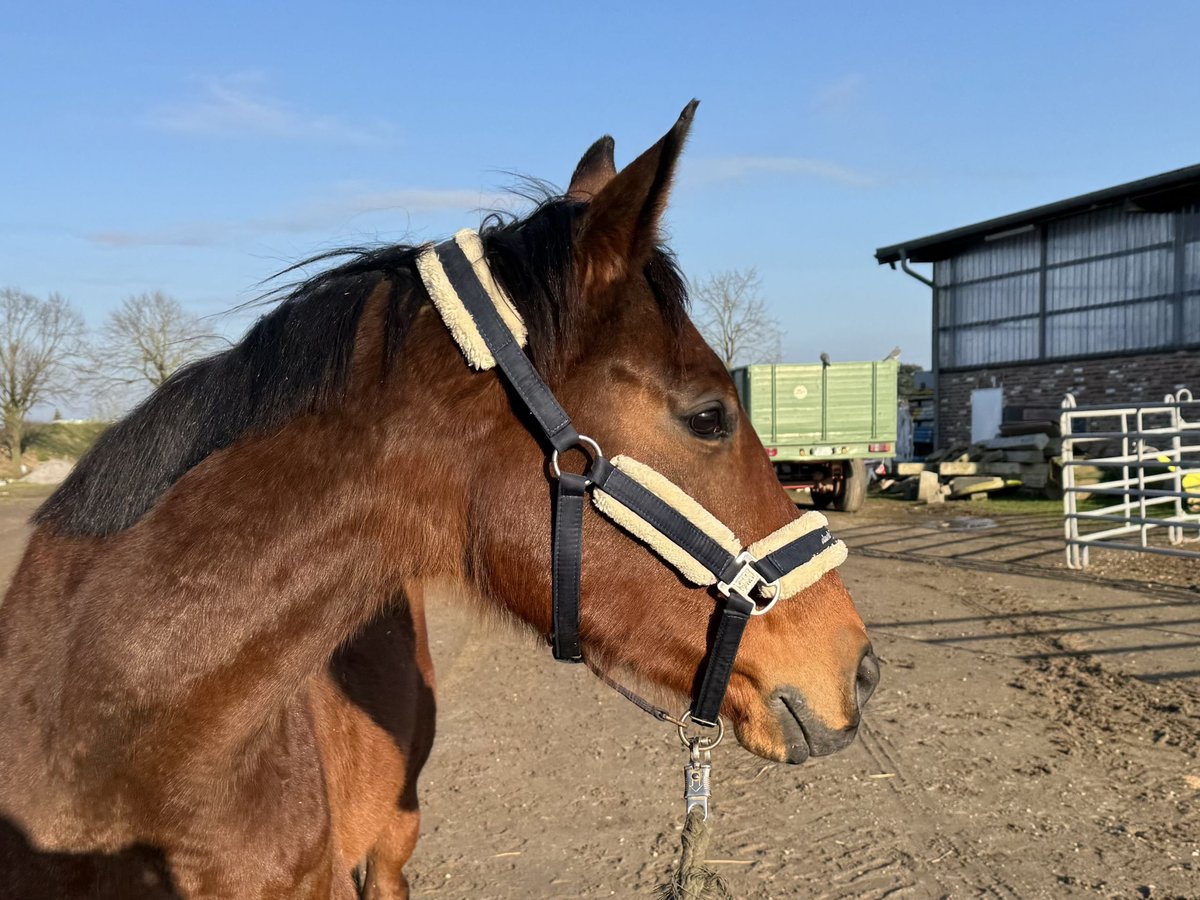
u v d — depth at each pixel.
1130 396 18.11
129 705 1.45
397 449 1.59
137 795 1.47
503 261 1.63
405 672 2.45
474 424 1.60
